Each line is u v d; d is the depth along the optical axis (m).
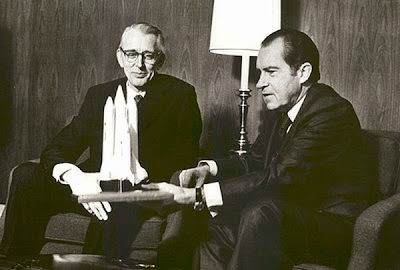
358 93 3.20
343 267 2.13
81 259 1.98
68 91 3.71
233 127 3.39
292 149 2.19
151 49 2.68
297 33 2.37
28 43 3.78
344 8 3.19
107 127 1.94
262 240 1.96
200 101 3.44
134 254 2.35
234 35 2.83
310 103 2.27
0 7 3.81
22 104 3.82
